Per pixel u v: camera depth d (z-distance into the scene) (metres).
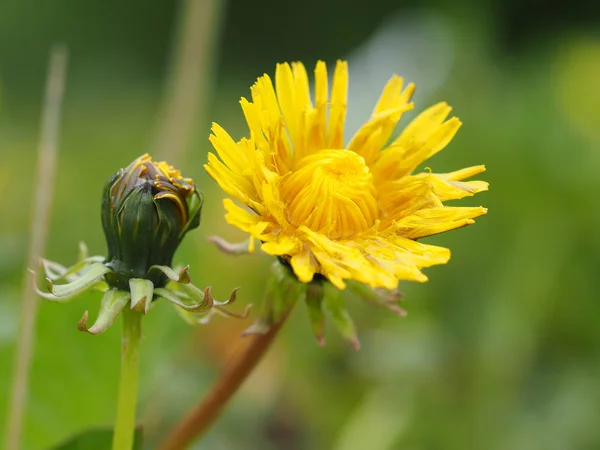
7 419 0.29
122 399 0.25
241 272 0.42
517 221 0.52
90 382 0.29
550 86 0.64
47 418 0.29
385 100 0.26
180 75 0.33
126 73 1.40
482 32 0.72
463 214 0.24
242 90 1.24
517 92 0.68
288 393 0.41
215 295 0.41
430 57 0.70
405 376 0.42
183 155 0.33
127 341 0.24
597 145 0.55
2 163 0.50
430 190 0.25
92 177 0.64
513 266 0.48
